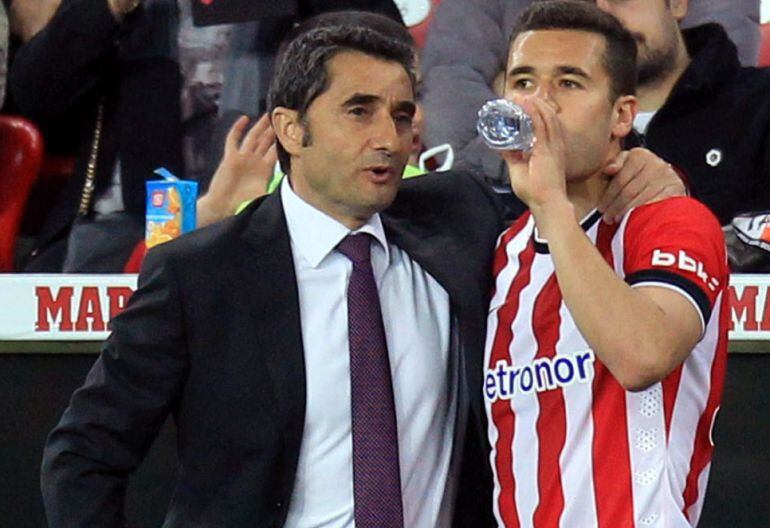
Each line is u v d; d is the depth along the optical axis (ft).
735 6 42.52
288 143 26.25
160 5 44.42
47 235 44.52
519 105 23.34
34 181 44.96
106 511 26.09
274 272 25.96
